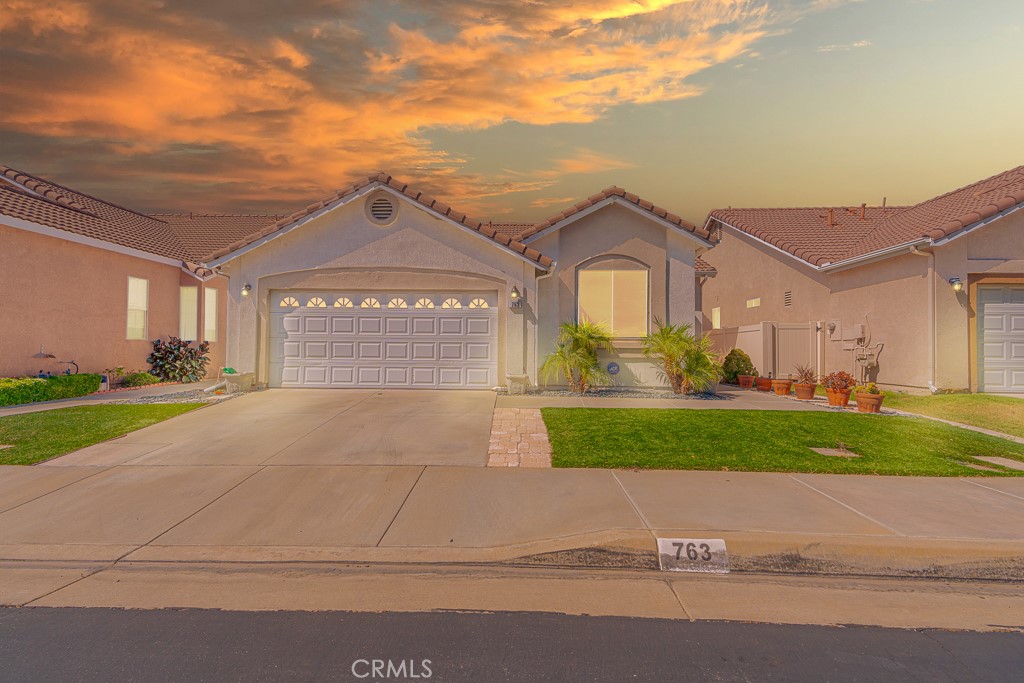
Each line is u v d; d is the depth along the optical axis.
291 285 13.80
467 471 7.48
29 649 3.72
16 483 6.97
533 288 13.73
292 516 6.04
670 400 13.02
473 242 13.80
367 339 13.95
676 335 13.79
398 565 5.09
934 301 14.09
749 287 23.14
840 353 17.53
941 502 6.31
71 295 14.82
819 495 6.52
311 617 4.18
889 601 4.54
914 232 15.09
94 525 5.80
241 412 10.96
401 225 13.81
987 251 14.19
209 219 23.77
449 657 3.65
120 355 16.36
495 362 13.90
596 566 5.16
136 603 4.39
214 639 3.86
